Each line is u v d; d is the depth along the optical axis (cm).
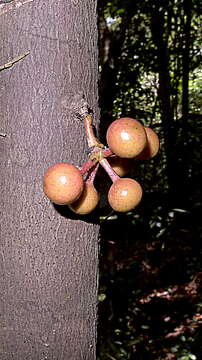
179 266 122
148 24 132
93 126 28
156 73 136
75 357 29
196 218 116
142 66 136
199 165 121
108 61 129
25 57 26
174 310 105
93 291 30
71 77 27
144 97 138
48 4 26
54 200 24
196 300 109
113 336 84
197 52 135
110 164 29
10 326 28
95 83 28
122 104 127
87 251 29
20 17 26
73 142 27
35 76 26
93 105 28
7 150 27
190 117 123
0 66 26
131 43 133
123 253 118
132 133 25
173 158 121
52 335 28
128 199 26
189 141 125
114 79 127
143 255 122
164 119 129
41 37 26
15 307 28
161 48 129
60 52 26
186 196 119
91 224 29
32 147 26
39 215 27
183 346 88
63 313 28
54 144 26
